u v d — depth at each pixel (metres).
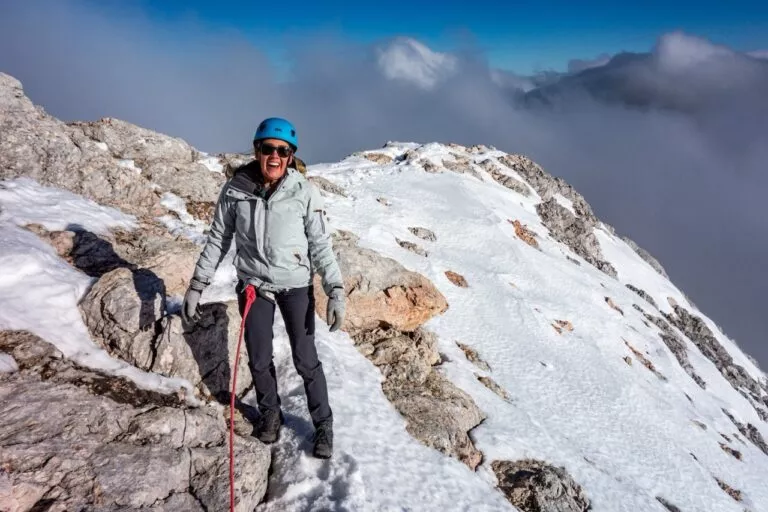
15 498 2.98
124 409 4.16
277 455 4.63
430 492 4.95
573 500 6.98
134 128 13.20
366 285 9.38
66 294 5.23
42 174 8.71
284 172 3.97
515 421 8.77
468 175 43.62
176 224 10.13
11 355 4.22
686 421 18.55
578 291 28.94
